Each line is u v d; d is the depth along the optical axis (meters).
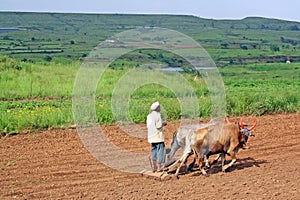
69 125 15.91
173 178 10.77
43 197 9.43
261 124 17.22
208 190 9.86
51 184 10.27
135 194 9.60
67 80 27.33
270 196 9.41
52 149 13.20
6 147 13.34
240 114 18.95
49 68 30.92
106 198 9.35
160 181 10.59
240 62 71.50
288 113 19.72
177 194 9.59
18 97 23.23
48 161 12.03
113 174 11.08
